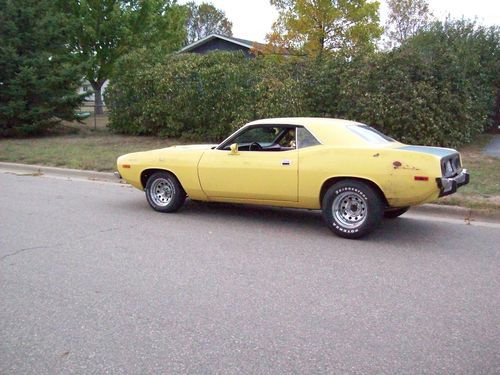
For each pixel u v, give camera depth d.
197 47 31.56
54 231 6.44
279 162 6.45
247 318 3.87
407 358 3.27
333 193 6.17
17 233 6.32
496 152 12.93
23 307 4.06
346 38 19.55
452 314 3.96
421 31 23.55
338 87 13.45
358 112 13.14
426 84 12.58
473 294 4.39
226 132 15.01
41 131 18.31
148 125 16.91
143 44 28.45
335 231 6.24
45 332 3.63
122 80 17.41
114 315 3.92
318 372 3.10
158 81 16.08
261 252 5.62
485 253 5.65
